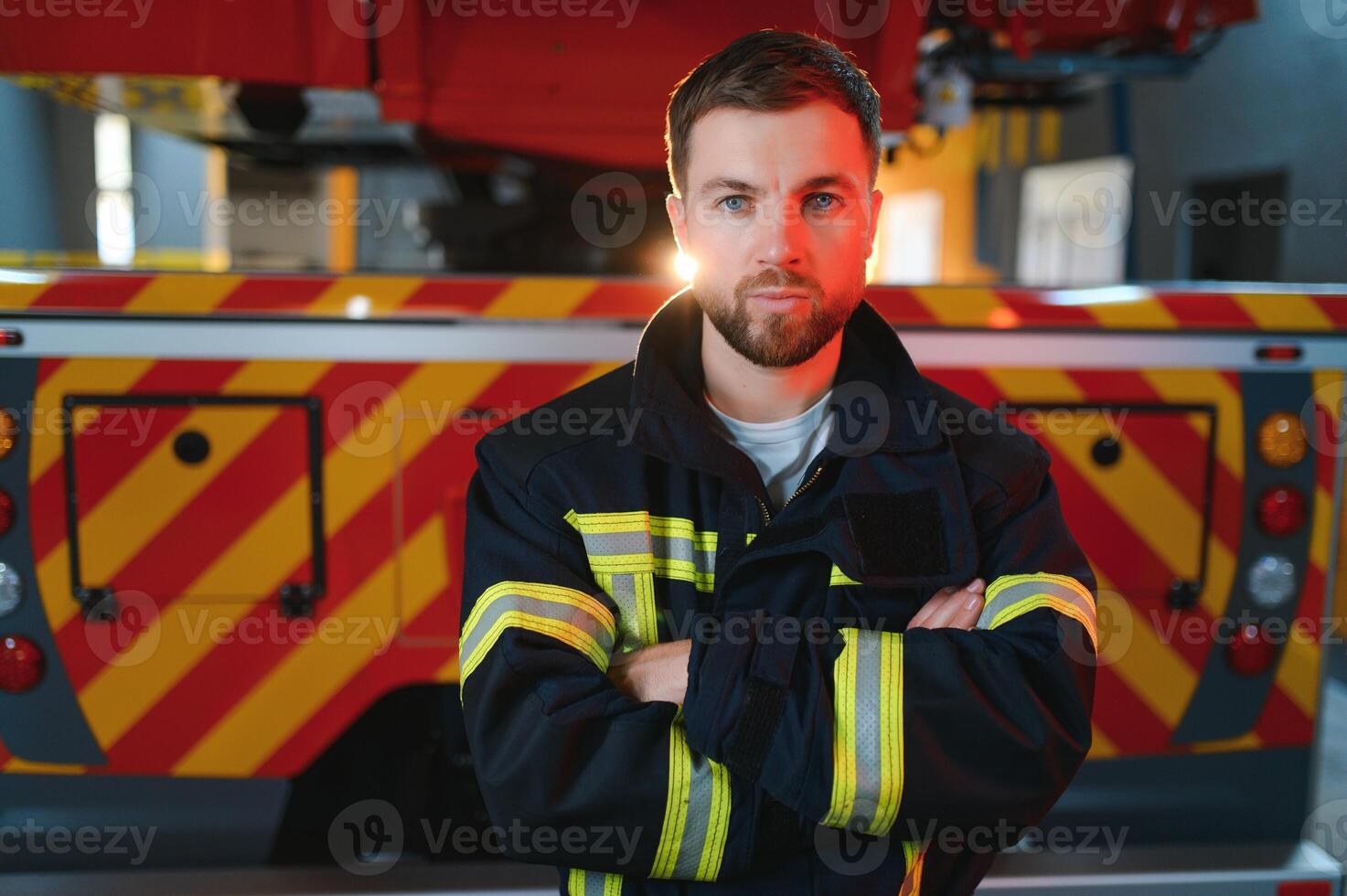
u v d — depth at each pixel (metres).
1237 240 6.14
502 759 0.94
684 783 0.92
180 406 1.67
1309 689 1.86
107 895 1.70
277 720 1.75
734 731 0.91
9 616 1.70
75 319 1.65
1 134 5.32
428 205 3.39
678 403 1.01
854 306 0.98
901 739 0.91
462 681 1.02
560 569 1.01
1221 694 1.84
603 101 2.00
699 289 0.97
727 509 1.02
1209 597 1.81
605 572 1.01
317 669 1.74
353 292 1.67
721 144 0.92
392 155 3.14
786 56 0.91
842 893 0.95
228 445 1.69
